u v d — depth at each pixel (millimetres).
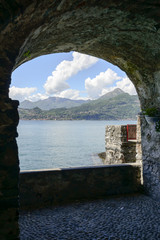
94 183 4805
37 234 3109
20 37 2201
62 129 100750
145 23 3178
